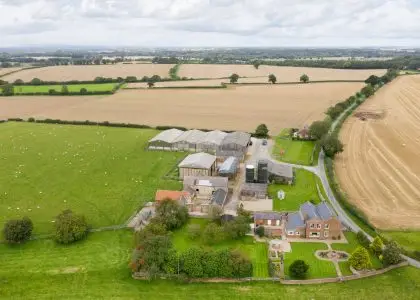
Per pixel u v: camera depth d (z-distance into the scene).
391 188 115.25
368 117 199.12
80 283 73.62
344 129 178.12
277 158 142.12
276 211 100.62
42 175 125.62
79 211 101.75
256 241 87.88
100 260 80.38
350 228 92.62
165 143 151.62
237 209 100.81
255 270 77.00
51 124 195.75
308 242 87.19
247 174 114.81
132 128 188.25
